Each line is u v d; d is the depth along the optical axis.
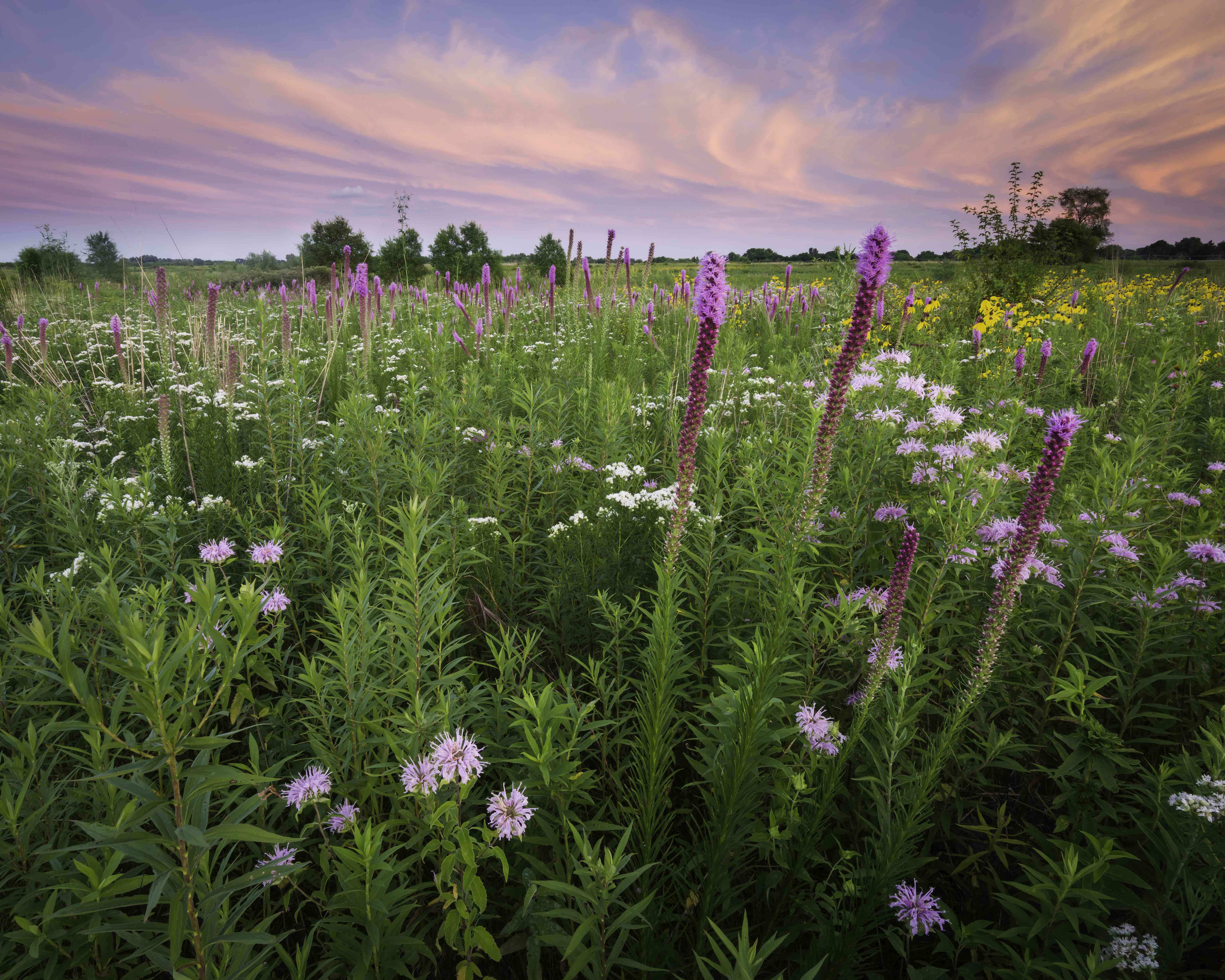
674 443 5.91
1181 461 6.07
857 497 3.89
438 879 1.81
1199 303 14.08
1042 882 2.12
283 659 2.95
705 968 1.93
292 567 3.62
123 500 3.78
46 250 19.70
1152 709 3.17
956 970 2.17
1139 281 17.72
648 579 4.03
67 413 6.45
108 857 1.67
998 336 10.34
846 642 3.03
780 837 2.30
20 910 1.84
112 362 9.62
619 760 2.81
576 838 1.84
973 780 2.92
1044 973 2.04
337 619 2.46
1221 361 9.01
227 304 14.83
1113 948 1.98
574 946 1.72
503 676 2.74
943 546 3.21
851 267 9.32
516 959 2.28
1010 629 3.30
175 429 6.47
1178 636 3.15
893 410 4.40
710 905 2.15
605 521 4.22
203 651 1.50
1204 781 2.17
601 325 11.04
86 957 1.76
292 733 2.72
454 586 3.61
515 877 2.34
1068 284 17.64
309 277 21.83
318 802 2.13
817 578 3.93
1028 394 6.95
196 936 1.48
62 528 3.88
